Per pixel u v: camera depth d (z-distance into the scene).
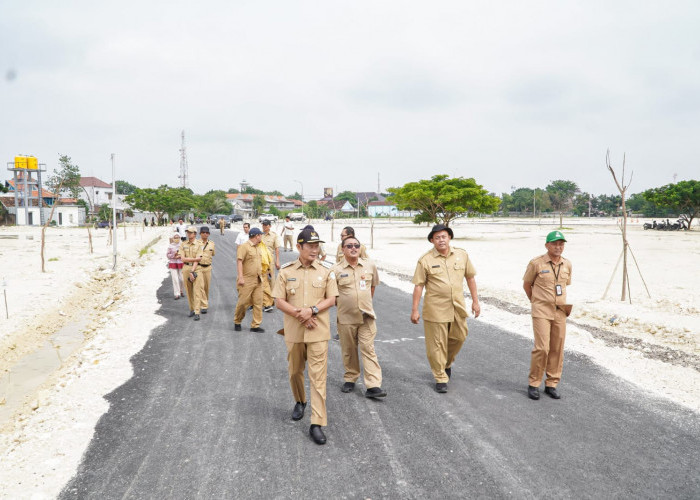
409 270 17.39
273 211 122.44
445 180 39.28
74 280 15.25
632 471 3.93
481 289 12.80
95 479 3.84
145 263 21.72
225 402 5.46
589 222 77.62
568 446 4.35
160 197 75.25
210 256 9.98
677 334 7.99
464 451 4.28
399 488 3.70
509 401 5.42
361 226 66.19
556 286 5.43
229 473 3.93
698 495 3.60
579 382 6.00
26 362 7.43
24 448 4.35
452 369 6.57
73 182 68.75
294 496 3.60
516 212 139.38
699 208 49.28
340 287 5.58
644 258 21.11
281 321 9.72
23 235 43.22
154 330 8.94
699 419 4.89
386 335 8.48
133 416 5.06
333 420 4.96
